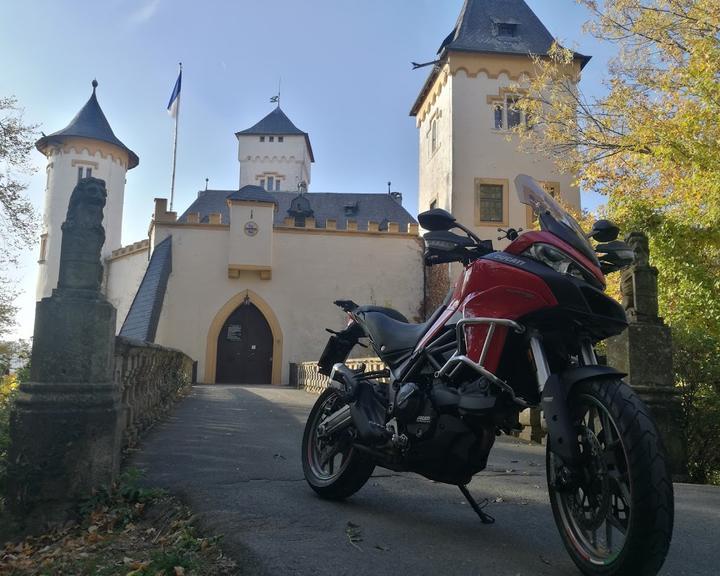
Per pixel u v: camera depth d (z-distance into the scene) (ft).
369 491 15.30
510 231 11.24
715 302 30.30
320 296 107.04
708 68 36.35
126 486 14.55
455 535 11.62
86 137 137.28
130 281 116.98
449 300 12.33
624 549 8.30
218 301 104.63
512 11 99.66
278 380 104.27
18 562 11.98
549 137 53.57
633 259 10.66
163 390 32.22
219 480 15.90
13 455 13.78
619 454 8.70
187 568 9.90
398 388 12.46
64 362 14.32
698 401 22.58
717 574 9.85
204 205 154.30
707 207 32.91
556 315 9.44
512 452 22.56
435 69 98.53
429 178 103.45
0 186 60.90
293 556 10.13
